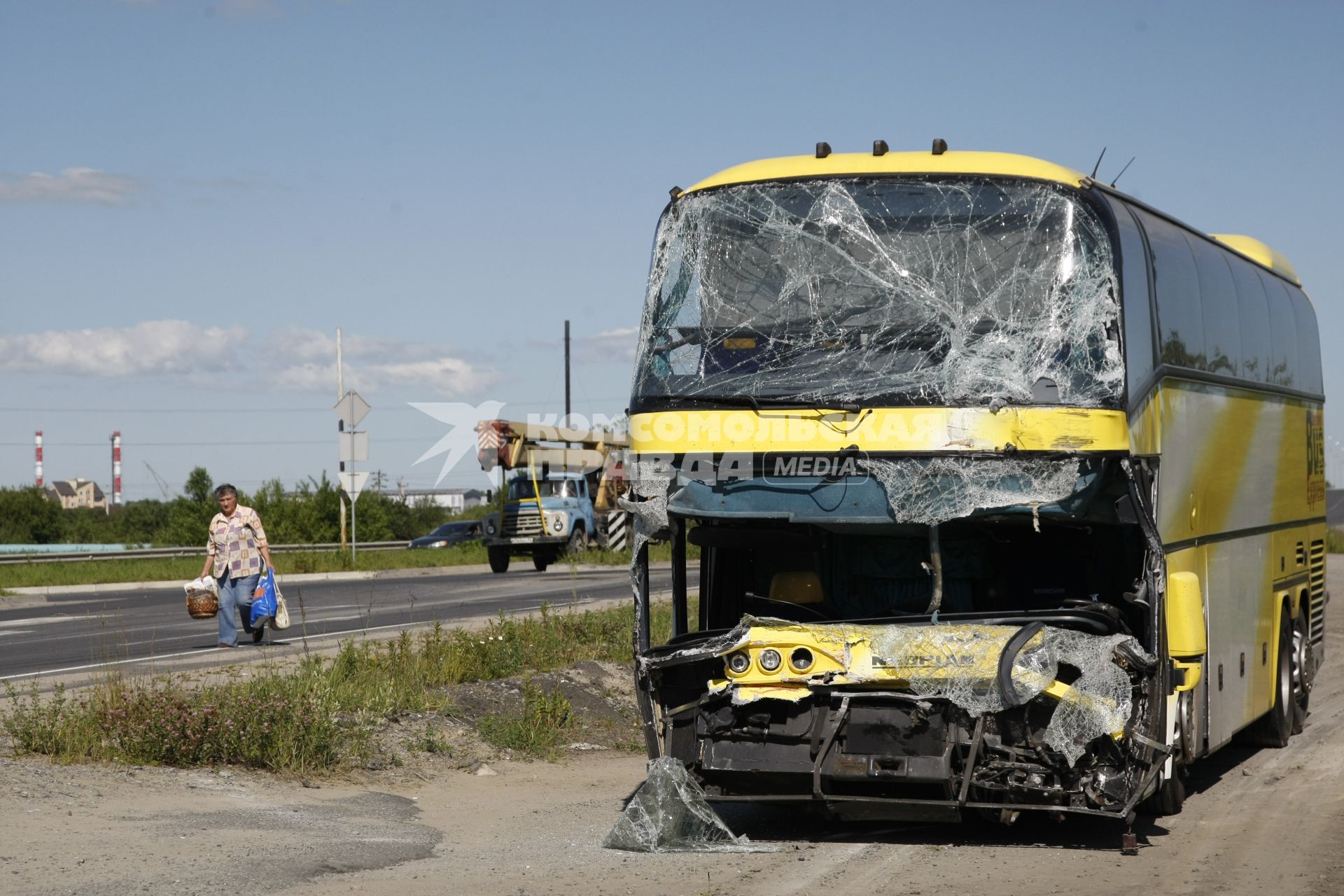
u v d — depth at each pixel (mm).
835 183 8820
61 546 69000
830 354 8383
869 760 7973
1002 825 9180
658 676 8523
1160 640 8281
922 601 8703
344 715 12094
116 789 9375
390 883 7238
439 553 47500
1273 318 13320
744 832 9070
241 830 8422
